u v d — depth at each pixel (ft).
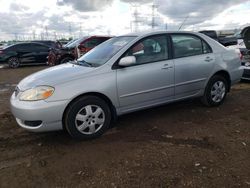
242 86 26.50
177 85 17.07
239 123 16.29
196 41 18.11
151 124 16.39
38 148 13.74
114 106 14.99
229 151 12.76
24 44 55.42
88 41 45.93
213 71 18.52
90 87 14.02
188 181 10.45
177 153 12.63
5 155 13.11
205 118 17.19
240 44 28.07
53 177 11.09
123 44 15.93
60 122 13.70
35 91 13.41
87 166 11.78
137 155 12.55
